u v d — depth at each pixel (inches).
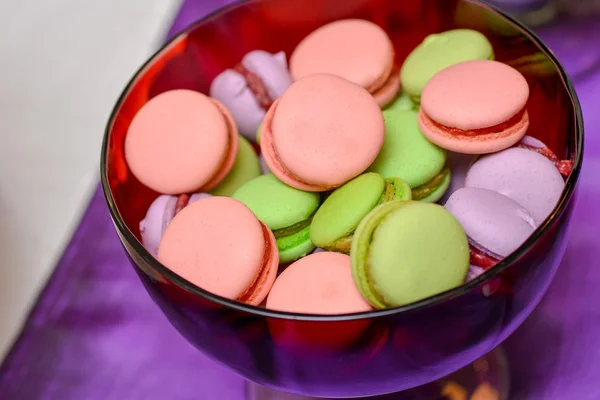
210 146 18.4
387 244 16.0
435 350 15.2
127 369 20.4
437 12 19.7
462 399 19.3
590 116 22.3
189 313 15.4
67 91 25.2
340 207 17.2
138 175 18.6
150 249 18.3
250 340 15.1
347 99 17.8
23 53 25.9
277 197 18.1
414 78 19.1
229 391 19.9
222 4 25.8
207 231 17.0
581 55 23.3
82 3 26.4
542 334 19.8
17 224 22.9
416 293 15.9
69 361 20.7
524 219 17.0
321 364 15.2
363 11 20.4
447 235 16.2
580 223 20.9
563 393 19.1
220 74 20.3
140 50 25.5
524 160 17.9
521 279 15.0
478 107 17.5
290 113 17.7
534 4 23.8
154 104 18.8
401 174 18.1
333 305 16.2
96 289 21.6
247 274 16.6
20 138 24.5
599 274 20.3
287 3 19.8
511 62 18.9
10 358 20.9
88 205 23.1
